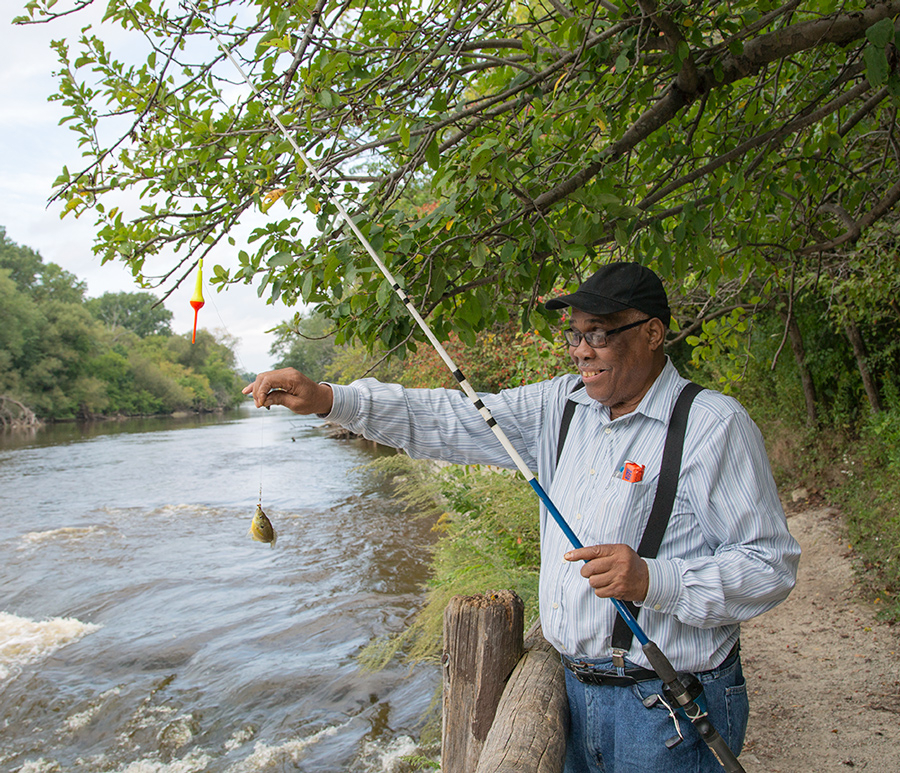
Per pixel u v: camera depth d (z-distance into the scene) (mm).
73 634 7922
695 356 4539
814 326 9094
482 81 3369
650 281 1762
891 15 2422
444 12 2650
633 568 1528
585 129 2551
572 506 1824
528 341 6379
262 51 2541
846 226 4688
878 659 4969
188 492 17391
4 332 52031
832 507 7918
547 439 2016
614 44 2631
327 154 2602
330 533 11797
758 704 4664
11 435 42844
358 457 23297
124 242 2883
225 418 61875
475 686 2000
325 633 7332
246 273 2465
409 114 2523
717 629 1688
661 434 1724
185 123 2990
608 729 1740
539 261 2697
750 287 5715
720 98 3139
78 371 58844
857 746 4020
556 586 1813
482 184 2355
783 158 3580
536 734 1679
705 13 2672
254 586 9180
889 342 8312
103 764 5430
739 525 1637
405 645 6691
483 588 5184
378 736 5395
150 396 66500
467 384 1764
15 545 12344
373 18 2725
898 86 2254
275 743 5426
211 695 6238
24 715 6113
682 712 1646
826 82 3098
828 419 8977
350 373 18844
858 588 6172
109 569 10523
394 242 2537
